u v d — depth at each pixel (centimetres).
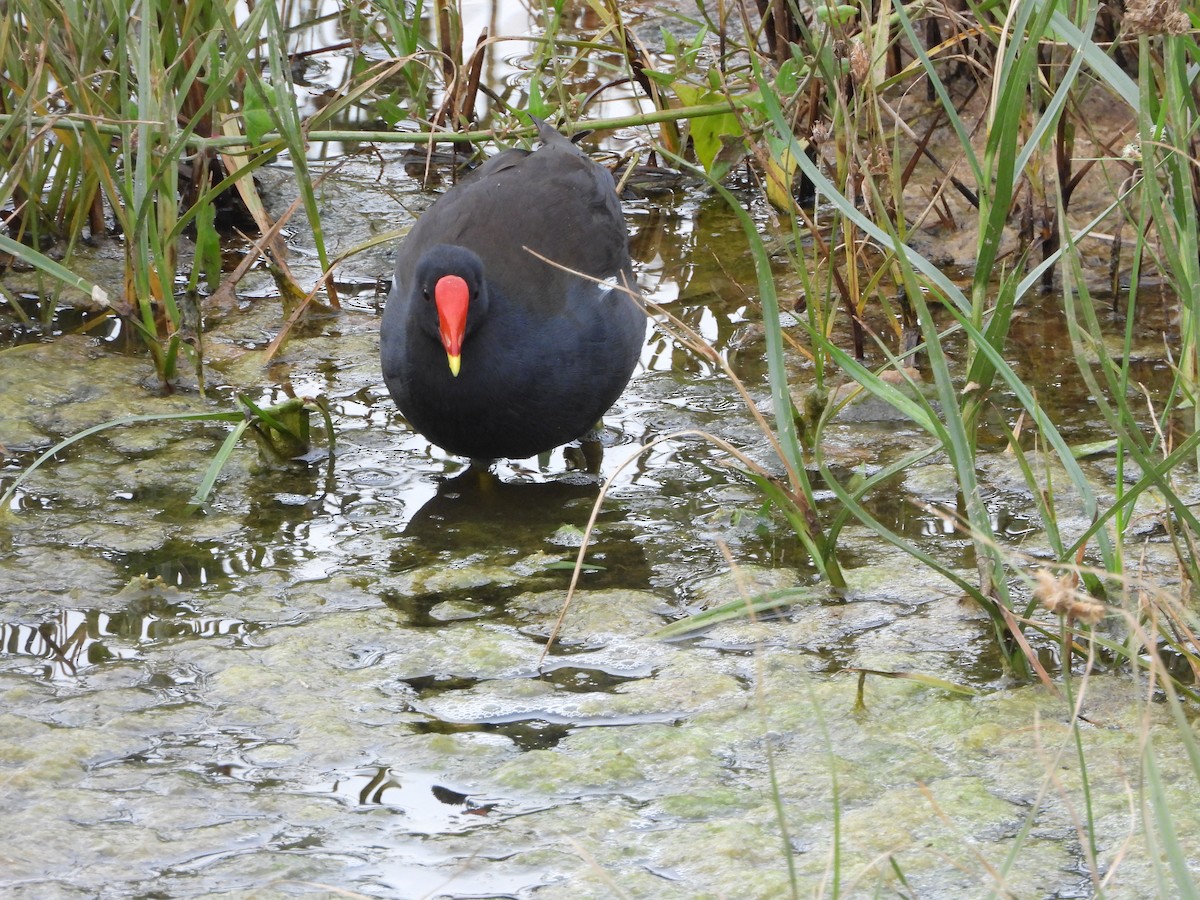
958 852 584
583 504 903
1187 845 581
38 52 1073
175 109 1038
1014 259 1186
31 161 1111
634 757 653
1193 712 666
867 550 837
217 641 747
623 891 563
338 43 1608
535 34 1562
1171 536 709
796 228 930
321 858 582
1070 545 822
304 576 818
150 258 1095
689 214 1346
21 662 726
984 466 926
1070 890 562
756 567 821
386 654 740
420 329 871
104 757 650
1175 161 708
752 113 1223
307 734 668
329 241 1270
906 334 1053
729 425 989
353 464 949
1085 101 1293
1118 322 1105
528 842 594
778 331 741
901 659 726
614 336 908
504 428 892
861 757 651
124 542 846
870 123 1046
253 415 905
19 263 1195
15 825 598
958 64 1345
